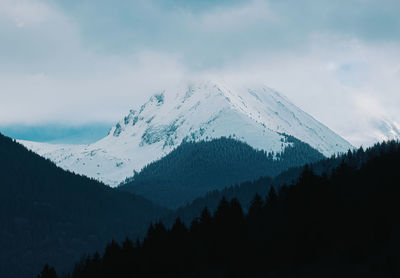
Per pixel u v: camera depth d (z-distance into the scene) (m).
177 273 183.38
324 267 157.75
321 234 167.62
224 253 180.00
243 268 170.00
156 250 188.00
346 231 169.50
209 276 175.50
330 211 177.38
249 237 184.12
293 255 168.12
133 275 187.00
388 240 156.50
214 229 186.12
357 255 154.50
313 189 183.50
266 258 172.12
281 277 161.00
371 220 165.50
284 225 183.12
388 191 178.38
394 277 142.12
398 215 166.62
